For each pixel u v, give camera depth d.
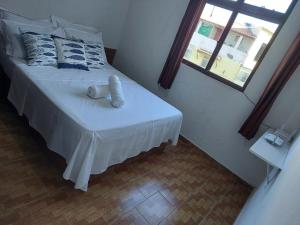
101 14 3.63
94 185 2.04
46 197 1.75
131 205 1.98
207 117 3.20
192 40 3.30
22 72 2.31
